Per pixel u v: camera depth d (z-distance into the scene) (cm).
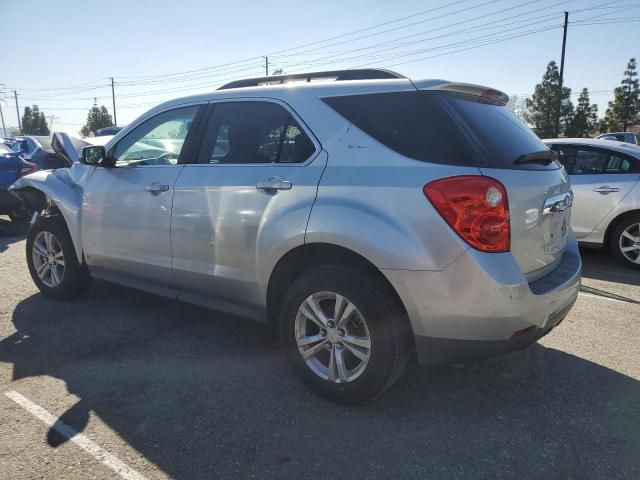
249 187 327
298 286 308
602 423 290
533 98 4828
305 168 308
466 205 254
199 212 354
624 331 426
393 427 285
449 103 287
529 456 261
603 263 664
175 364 360
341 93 312
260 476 246
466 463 255
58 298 491
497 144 284
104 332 418
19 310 468
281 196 311
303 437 276
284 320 319
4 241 793
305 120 316
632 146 654
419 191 263
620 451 265
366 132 294
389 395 320
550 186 300
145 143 409
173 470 250
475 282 254
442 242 257
